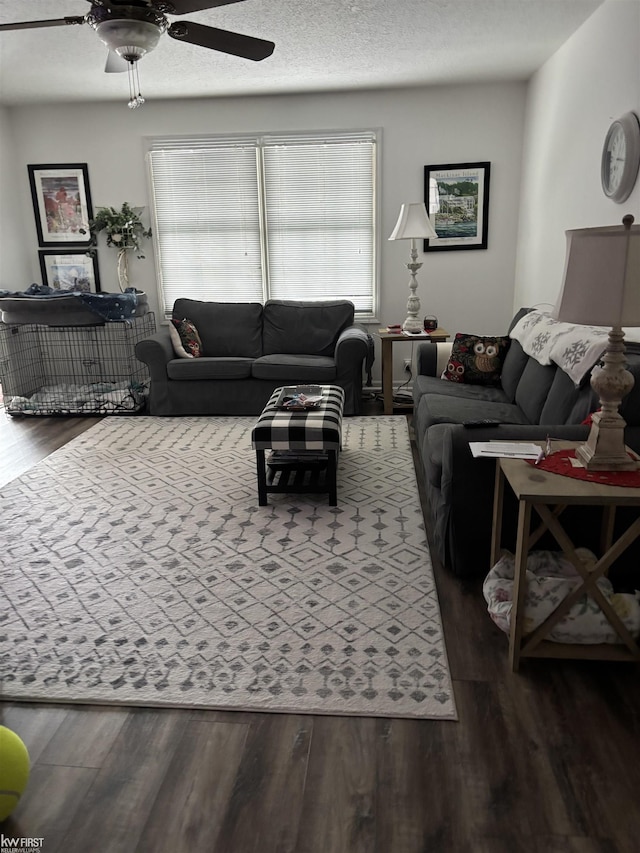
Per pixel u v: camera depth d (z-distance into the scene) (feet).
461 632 7.22
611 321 5.79
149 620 7.50
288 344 17.03
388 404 16.05
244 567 8.68
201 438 14.43
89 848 4.73
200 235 18.40
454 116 16.80
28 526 10.07
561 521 7.68
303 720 5.91
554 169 14.05
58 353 18.39
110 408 16.62
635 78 9.87
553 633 6.52
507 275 17.80
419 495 11.00
